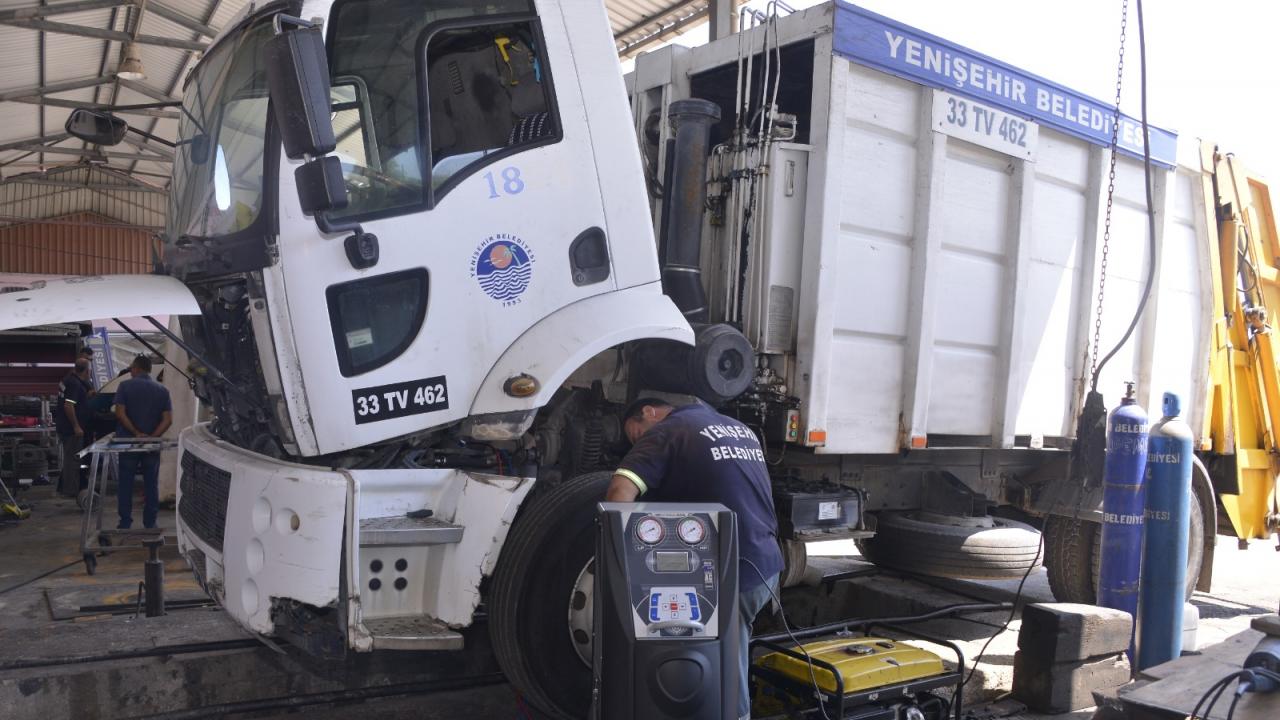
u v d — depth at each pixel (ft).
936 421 18.22
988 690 16.56
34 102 63.82
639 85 19.08
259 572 11.78
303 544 11.37
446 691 16.57
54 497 40.88
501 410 12.71
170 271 14.07
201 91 14.19
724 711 9.77
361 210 12.06
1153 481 15.99
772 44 16.81
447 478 12.71
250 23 13.01
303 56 10.61
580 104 13.52
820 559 27.76
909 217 17.53
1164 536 15.87
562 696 12.63
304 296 11.76
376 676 16.14
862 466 18.57
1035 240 19.69
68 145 85.05
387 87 12.39
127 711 14.29
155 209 110.73
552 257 13.23
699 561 10.11
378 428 12.19
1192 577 22.22
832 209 16.10
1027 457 21.35
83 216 107.86
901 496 19.39
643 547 10.04
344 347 12.00
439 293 12.52
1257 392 25.09
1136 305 22.07
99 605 21.03
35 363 42.93
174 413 34.94
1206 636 21.40
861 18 16.29
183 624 16.65
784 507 16.42
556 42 13.41
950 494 19.17
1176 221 23.09
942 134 17.53
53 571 25.59
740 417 16.60
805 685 12.48
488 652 16.96
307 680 15.65
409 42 12.59
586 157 13.52
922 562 18.80
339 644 11.54
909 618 15.52
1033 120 19.13
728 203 16.87
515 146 13.12
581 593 12.68
